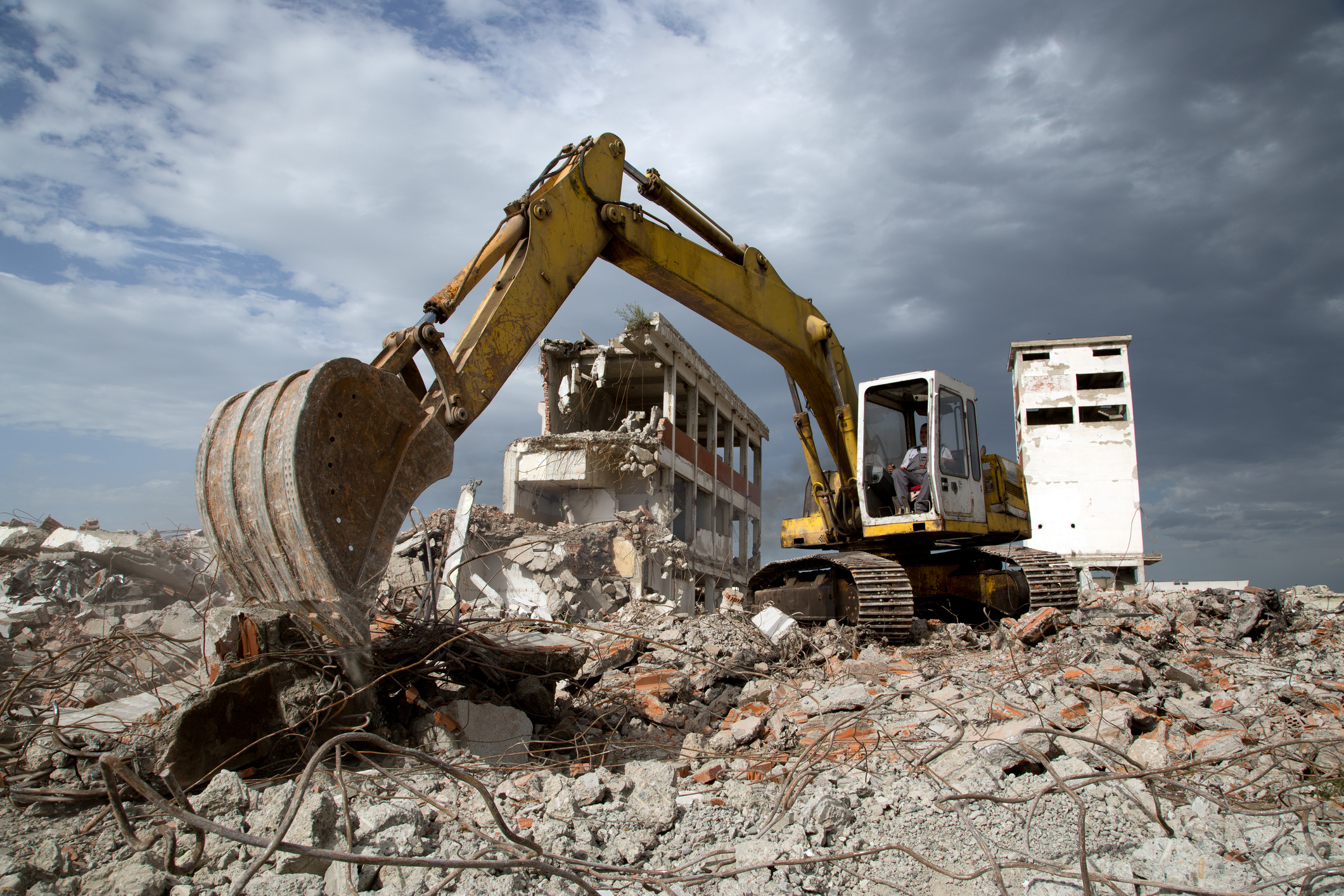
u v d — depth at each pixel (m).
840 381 12.17
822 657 9.69
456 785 4.90
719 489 33.31
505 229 7.68
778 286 11.09
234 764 4.75
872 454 11.98
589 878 3.67
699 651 9.72
